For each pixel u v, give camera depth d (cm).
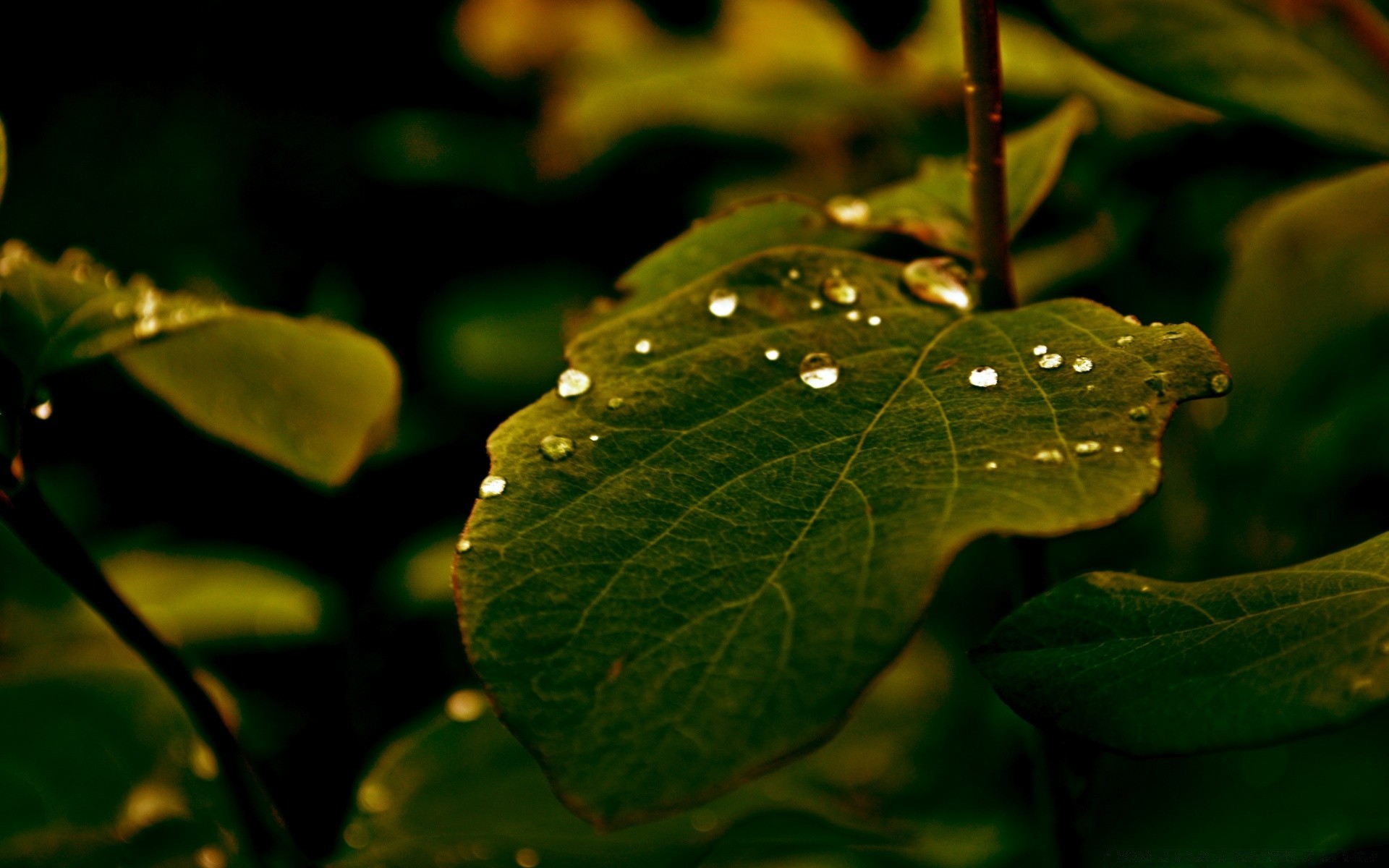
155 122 113
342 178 113
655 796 31
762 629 31
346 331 37
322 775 69
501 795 40
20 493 35
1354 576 33
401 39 122
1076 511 31
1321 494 55
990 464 32
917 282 34
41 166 109
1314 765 49
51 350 35
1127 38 38
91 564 35
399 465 87
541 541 32
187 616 65
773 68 78
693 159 99
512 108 105
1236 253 52
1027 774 58
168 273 104
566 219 105
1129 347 33
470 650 31
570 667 31
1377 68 38
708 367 33
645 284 37
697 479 32
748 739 31
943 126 69
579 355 33
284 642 71
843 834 40
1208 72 38
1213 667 32
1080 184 57
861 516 32
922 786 58
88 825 39
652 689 31
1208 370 32
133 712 40
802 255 34
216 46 117
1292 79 38
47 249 106
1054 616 33
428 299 110
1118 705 32
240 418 39
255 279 109
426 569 74
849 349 33
